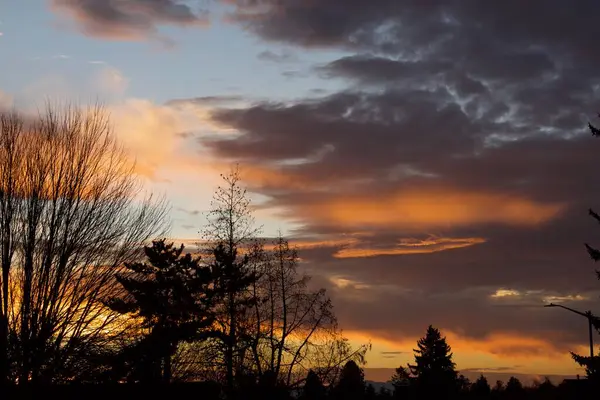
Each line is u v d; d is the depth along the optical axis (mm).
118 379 35719
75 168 29000
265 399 43125
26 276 27250
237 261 49000
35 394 27516
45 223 27984
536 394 97125
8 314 27547
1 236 27094
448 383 103125
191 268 54000
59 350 28359
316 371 44188
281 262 46219
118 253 29844
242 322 45094
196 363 45094
